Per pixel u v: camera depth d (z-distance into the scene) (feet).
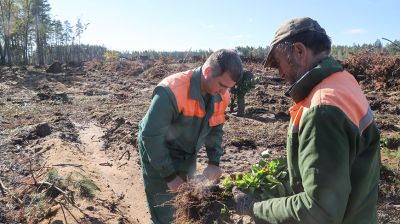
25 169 20.95
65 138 28.86
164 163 10.11
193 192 8.87
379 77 53.26
